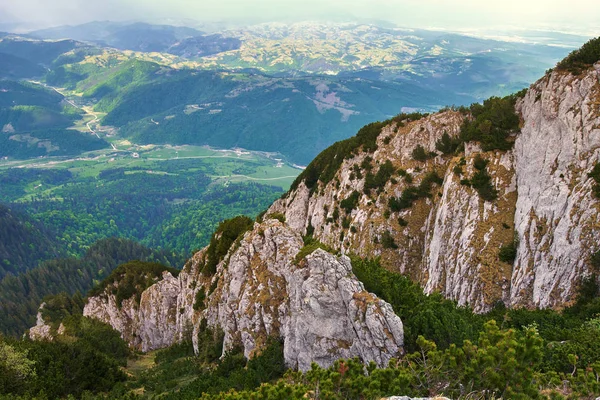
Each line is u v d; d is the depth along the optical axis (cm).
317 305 3531
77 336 7500
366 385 2345
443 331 3139
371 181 8344
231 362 4694
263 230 5628
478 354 2200
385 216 7725
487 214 5950
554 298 4669
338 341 3431
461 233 6134
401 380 2248
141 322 9469
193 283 8238
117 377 5581
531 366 2216
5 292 19538
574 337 3080
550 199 5219
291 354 3753
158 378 5356
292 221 11019
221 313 5900
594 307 4044
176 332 8194
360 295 3403
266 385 2473
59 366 4900
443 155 7925
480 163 6462
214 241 7938
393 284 3950
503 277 5366
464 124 8038
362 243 7750
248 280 5316
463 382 2245
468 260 5725
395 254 7362
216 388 3803
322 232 9119
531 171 5691
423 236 7362
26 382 4350
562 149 5359
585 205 4788
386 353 3120
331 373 2433
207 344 5794
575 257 4647
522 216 5547
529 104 6412
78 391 4825
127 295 10594
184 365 5772
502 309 4438
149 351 8725
